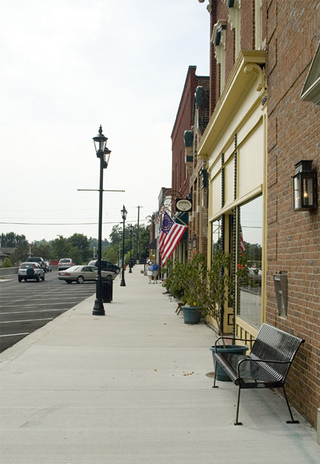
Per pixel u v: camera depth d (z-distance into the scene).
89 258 146.00
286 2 6.45
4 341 11.26
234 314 10.34
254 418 5.60
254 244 8.80
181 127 26.00
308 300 5.45
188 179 22.14
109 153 16.42
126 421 5.55
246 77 8.55
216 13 14.92
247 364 6.39
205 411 5.88
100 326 13.19
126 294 25.75
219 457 4.55
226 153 11.91
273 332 6.39
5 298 24.23
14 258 109.31
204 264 11.70
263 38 8.29
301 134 5.78
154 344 10.38
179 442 4.91
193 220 19.48
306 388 5.47
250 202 9.23
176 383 7.16
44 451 4.70
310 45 5.50
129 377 7.52
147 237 105.25
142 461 4.46
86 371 7.89
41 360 8.71
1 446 4.83
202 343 10.53
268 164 7.27
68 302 21.75
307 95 4.82
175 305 19.52
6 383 7.14
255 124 8.52
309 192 5.26
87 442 4.93
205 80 21.69
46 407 6.04
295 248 5.94
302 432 5.16
